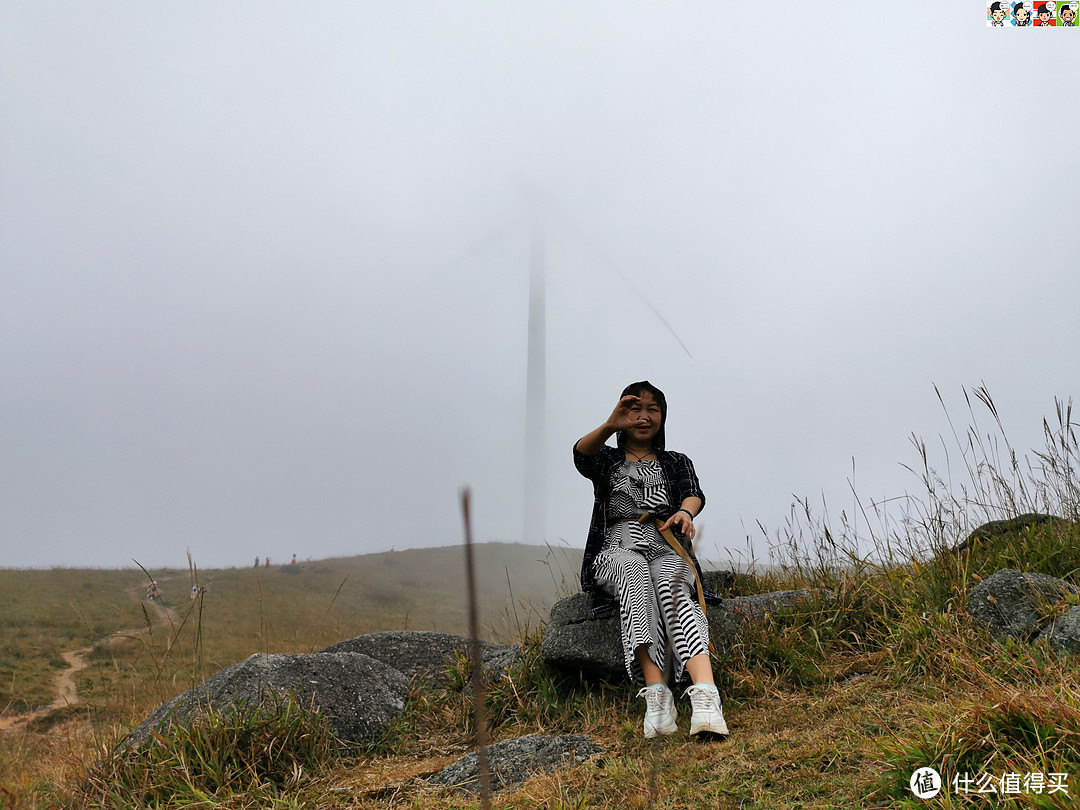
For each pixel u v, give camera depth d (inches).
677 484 154.3
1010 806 77.5
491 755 128.3
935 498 179.2
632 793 103.7
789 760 105.3
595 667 150.1
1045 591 135.0
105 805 119.6
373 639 191.8
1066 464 173.9
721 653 150.3
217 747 131.3
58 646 861.2
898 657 134.5
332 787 127.3
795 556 187.2
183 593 1309.1
